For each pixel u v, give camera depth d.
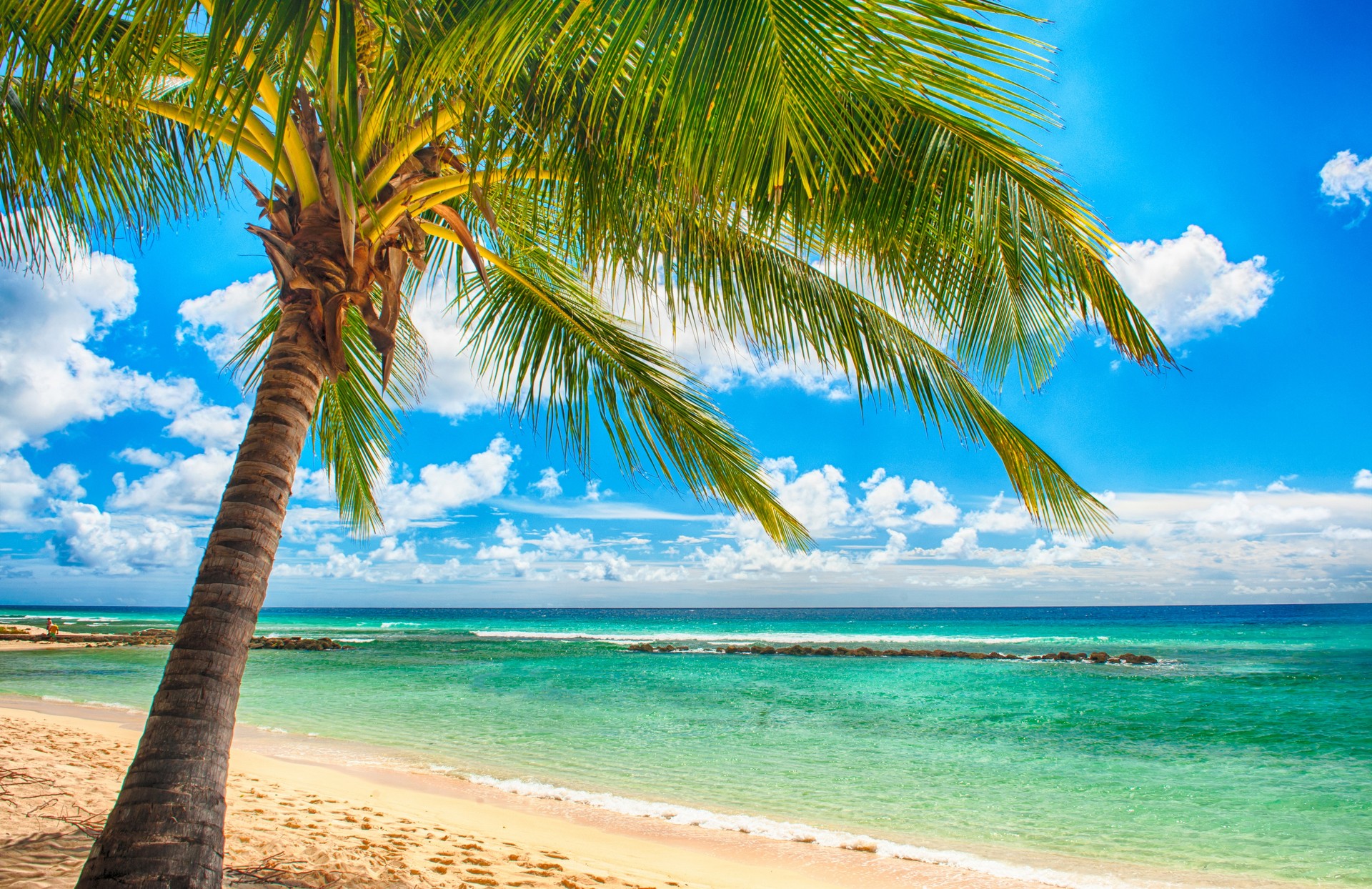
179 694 2.20
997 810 7.05
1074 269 2.77
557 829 5.60
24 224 3.34
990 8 2.03
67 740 7.28
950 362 4.15
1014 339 3.02
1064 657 28.25
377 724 11.73
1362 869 5.41
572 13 2.13
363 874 3.44
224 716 2.25
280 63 2.68
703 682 19.28
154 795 2.09
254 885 3.17
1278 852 5.82
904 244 2.78
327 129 2.47
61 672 18.64
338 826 4.54
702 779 8.18
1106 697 16.34
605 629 64.38
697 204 2.74
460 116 2.75
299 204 2.83
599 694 16.39
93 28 2.35
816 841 5.76
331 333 2.67
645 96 2.12
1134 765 9.30
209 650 2.26
